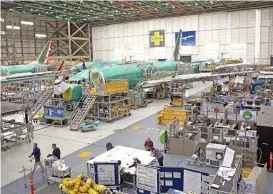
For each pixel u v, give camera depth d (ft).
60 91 102.01
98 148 74.43
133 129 92.12
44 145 78.23
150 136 84.07
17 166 63.62
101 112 103.50
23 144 79.36
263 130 57.88
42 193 50.49
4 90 135.64
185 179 45.57
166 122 97.30
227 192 37.78
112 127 95.45
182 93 135.85
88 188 42.47
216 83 161.89
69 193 43.29
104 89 98.84
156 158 57.36
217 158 59.16
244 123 73.77
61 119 97.60
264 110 67.05
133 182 51.13
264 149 57.88
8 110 74.69
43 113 104.99
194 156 62.08
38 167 62.95
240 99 110.32
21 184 54.39
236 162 48.70
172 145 68.69
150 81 136.15
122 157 56.44
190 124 74.13
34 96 128.26
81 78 114.83
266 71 157.79
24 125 81.15
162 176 46.47
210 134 65.05
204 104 125.18
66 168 53.52
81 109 100.32
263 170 46.85
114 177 49.75
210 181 43.45
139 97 128.36
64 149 74.23
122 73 131.85
